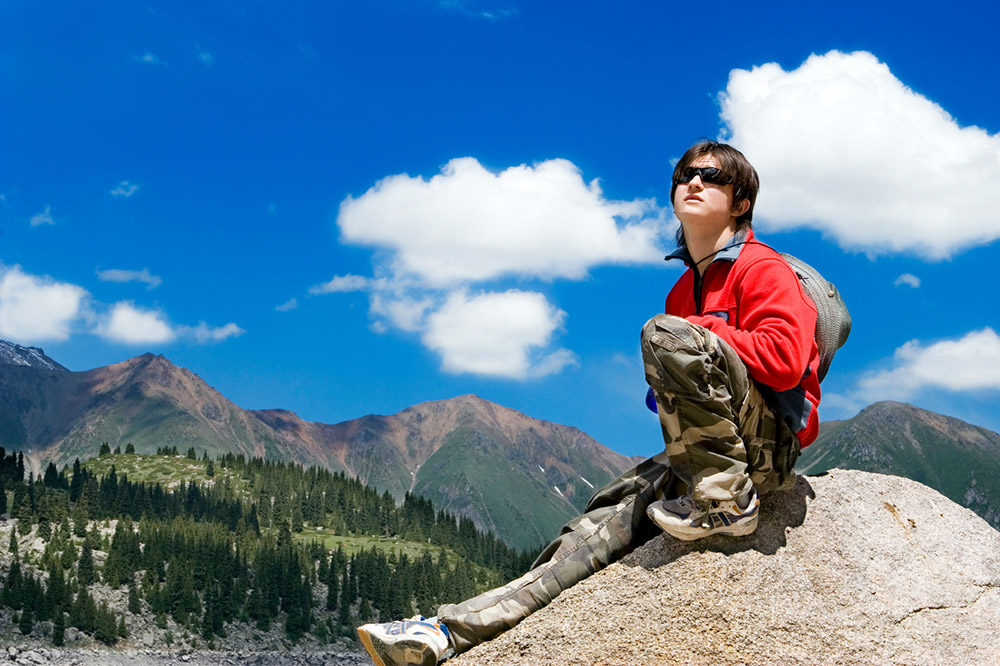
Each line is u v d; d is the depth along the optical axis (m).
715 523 3.87
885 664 3.88
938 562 4.36
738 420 3.83
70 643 147.25
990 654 4.06
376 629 4.19
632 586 4.00
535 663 3.96
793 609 3.91
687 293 4.51
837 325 4.21
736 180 4.24
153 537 193.00
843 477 4.54
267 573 185.00
